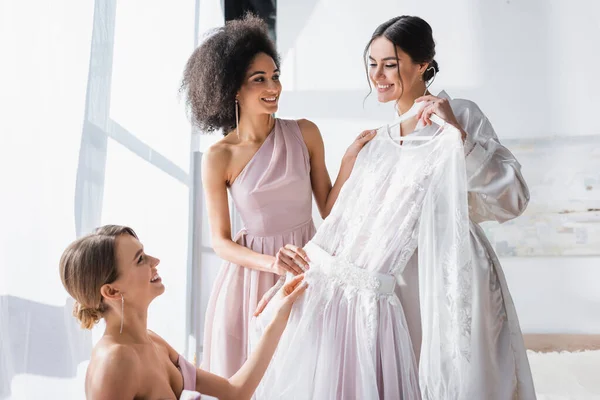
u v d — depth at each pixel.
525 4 4.47
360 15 4.51
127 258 1.48
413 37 1.86
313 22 4.54
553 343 4.27
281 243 2.16
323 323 1.78
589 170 4.41
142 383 1.43
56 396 1.80
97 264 1.44
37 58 1.80
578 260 4.41
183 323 3.10
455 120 1.72
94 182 2.04
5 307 1.68
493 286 1.79
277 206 2.15
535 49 4.46
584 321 4.38
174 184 2.93
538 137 4.45
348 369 1.74
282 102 4.56
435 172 1.71
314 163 2.28
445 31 4.53
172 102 2.92
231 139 2.21
